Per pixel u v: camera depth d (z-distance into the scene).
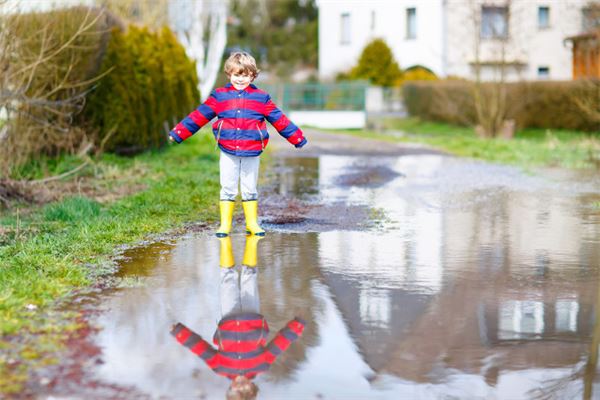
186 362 3.88
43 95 11.18
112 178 11.41
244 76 6.94
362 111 31.97
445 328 4.45
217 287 5.32
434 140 22.16
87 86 12.83
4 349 4.00
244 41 61.22
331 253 6.48
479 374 3.77
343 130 29.52
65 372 3.72
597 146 17.98
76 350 4.02
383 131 30.28
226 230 7.29
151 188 10.38
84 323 4.47
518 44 31.55
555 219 8.28
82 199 8.62
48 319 4.52
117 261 6.11
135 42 14.38
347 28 44.62
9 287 5.04
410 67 41.91
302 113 32.25
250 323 4.52
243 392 3.52
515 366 3.87
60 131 12.15
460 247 6.75
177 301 4.96
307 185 11.41
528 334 4.36
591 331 4.41
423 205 9.34
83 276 5.48
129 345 4.11
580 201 9.67
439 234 7.38
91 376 3.67
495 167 14.23
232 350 4.06
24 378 3.63
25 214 8.42
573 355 4.02
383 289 5.31
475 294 5.19
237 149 7.07
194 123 7.04
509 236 7.29
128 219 7.94
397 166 14.48
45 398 3.41
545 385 3.63
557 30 38.50
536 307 4.89
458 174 12.98
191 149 15.65
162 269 5.84
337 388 3.58
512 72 37.72
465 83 28.30
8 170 9.75
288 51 60.97
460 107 28.61
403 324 4.53
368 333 4.36
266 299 5.04
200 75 30.22
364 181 11.92
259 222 8.05
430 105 31.94
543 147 18.44
